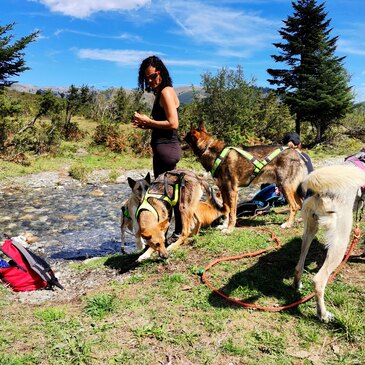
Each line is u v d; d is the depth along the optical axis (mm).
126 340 3654
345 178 3770
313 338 3572
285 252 5625
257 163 6660
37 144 20234
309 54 30750
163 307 4262
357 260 5281
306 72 31688
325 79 30453
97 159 20031
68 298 4902
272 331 3732
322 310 3826
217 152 6840
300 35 32375
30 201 12266
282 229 6820
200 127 7094
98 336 3732
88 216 10570
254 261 5375
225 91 27875
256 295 4434
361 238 6051
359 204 4789
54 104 22250
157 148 6027
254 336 3646
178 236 6566
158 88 5641
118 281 5242
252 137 26469
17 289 5148
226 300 4348
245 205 8234
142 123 5688
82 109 34188
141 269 5492
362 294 4355
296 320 3914
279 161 6754
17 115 21219
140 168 18906
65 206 11711
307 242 4301
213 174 6855
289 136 8148
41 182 15203
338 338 3586
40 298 4945
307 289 4508
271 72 32969
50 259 7285
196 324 3885
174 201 5938
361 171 3908
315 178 3865
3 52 18641
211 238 6246
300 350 3441
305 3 31656
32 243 8242
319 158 24547
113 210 11289
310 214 4145
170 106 5574
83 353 3441
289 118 30266
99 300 4398
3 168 16594
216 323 3869
